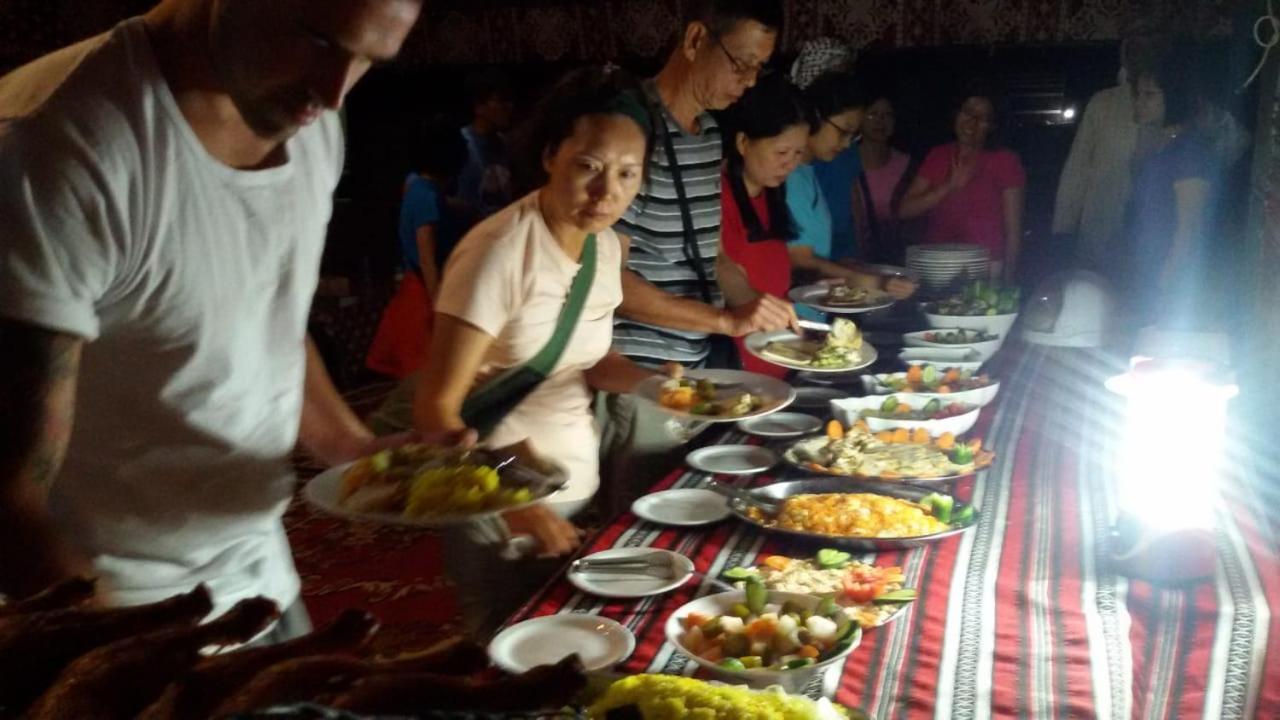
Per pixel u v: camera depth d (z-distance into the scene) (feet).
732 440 7.85
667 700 3.43
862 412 7.76
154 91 3.69
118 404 4.09
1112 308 10.53
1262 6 9.30
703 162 8.55
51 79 3.61
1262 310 8.35
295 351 4.69
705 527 6.05
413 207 15.05
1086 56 19.08
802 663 4.08
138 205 3.68
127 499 4.25
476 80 16.72
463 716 1.88
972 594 5.09
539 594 5.17
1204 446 5.08
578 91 6.34
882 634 4.72
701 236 8.68
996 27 19.48
